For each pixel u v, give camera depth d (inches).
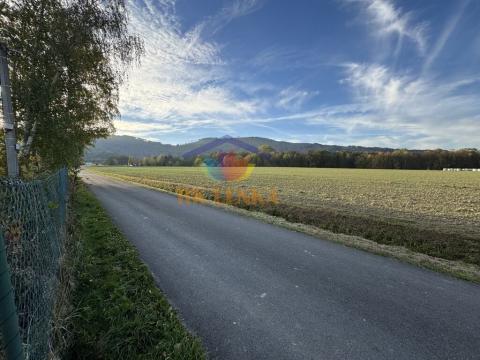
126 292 166.1
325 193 830.5
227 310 158.6
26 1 265.4
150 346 122.6
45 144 316.8
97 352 115.8
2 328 65.0
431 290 189.9
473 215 496.1
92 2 300.0
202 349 122.6
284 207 556.7
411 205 610.5
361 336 136.6
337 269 226.8
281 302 169.8
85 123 401.4
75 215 382.9
